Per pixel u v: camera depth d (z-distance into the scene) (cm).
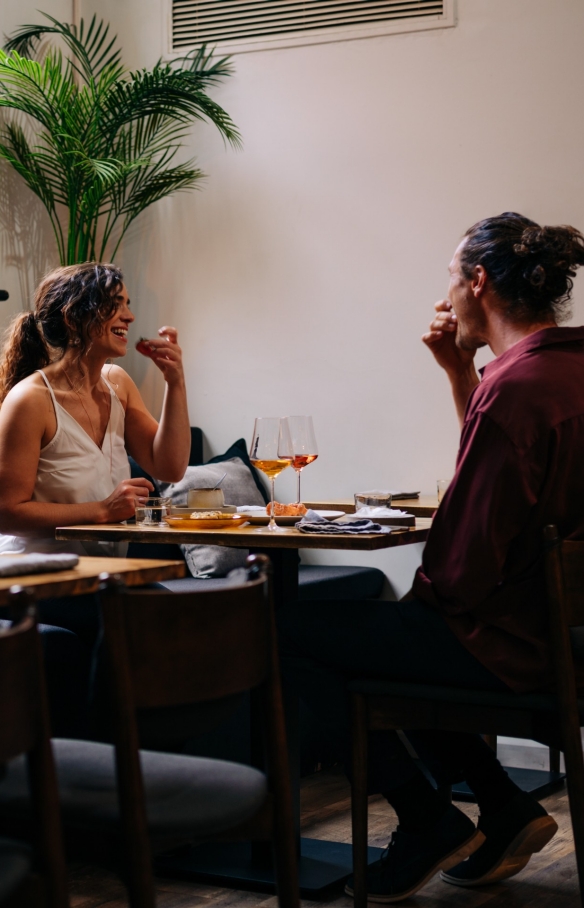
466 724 192
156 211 420
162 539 207
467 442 188
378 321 387
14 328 265
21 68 371
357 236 389
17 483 238
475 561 184
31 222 405
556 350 192
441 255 378
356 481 390
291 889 137
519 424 182
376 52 385
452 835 212
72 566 145
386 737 209
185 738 130
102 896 220
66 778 133
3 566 136
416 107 380
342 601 206
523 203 367
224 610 128
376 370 387
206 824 121
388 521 225
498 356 208
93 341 258
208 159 412
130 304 424
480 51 371
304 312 398
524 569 188
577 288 353
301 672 209
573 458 184
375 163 386
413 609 197
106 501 237
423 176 379
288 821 138
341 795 304
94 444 257
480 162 372
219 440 411
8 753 101
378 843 258
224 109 408
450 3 373
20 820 119
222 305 410
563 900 218
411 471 382
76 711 231
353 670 203
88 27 430
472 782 224
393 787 209
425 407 380
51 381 258
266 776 140
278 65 400
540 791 297
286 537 197
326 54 393
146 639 120
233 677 129
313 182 396
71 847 125
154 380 421
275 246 402
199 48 412
